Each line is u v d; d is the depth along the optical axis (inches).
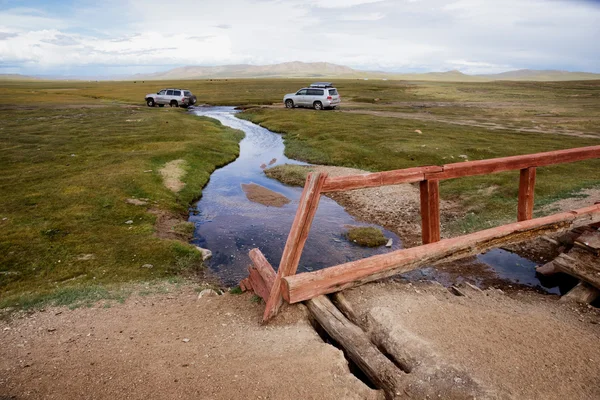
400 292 246.2
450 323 198.1
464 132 1031.0
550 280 312.0
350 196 589.0
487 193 517.3
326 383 152.0
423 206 237.6
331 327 193.5
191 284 307.4
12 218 420.2
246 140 1087.6
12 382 161.2
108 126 1116.5
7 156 713.0
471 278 320.2
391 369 158.4
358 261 219.8
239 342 190.1
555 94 2977.4
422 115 1494.8
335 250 399.5
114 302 262.4
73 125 1130.0
